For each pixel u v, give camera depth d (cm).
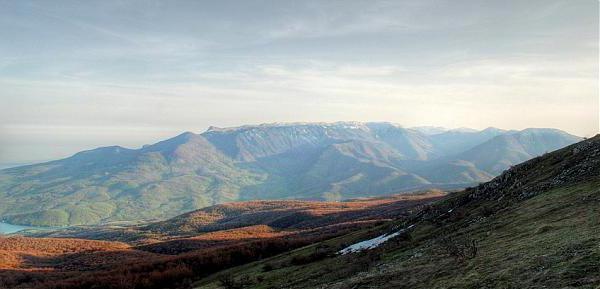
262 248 10812
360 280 3650
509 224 3791
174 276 9712
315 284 4800
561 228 2880
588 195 3609
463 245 3284
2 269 13562
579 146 6016
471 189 7662
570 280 1923
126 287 9356
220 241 17012
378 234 7981
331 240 9519
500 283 2241
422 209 8162
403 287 2969
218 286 7062
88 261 15200
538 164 6469
